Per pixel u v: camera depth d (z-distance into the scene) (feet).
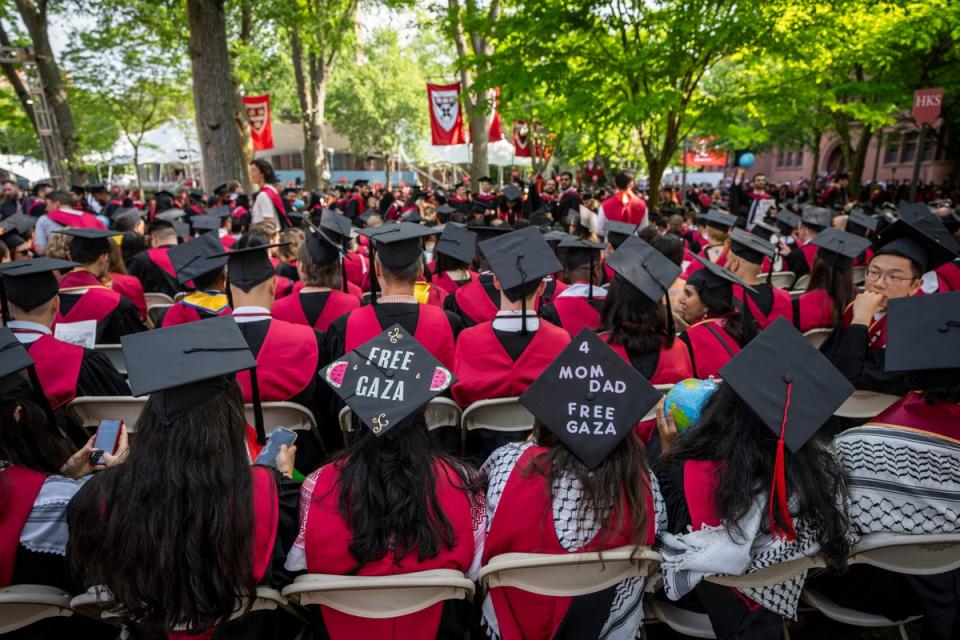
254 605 5.27
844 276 12.69
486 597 5.93
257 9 41.78
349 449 5.63
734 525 5.29
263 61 64.75
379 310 10.14
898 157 106.22
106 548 4.70
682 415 7.14
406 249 10.07
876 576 6.21
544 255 9.07
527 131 64.23
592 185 80.64
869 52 34.01
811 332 12.71
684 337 10.07
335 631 5.42
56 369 8.84
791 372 5.49
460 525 5.58
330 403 9.91
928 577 5.92
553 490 5.41
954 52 41.73
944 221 18.25
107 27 60.39
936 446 5.62
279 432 6.77
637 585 5.75
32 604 5.31
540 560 5.24
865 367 8.78
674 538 5.55
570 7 25.85
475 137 47.06
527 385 8.96
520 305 9.14
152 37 65.05
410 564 5.30
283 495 5.61
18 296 8.80
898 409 5.97
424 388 5.51
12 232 20.34
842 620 6.51
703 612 6.50
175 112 91.86
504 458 5.82
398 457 5.37
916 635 8.06
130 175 137.08
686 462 5.76
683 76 26.63
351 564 5.26
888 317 6.01
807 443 5.61
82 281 12.47
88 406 8.71
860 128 98.53
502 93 28.94
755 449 5.41
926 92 31.01
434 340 10.20
